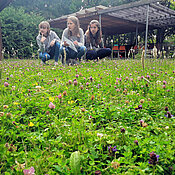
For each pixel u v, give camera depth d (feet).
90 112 8.90
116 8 40.06
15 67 21.80
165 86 11.92
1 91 10.93
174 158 5.48
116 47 56.39
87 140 6.40
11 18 50.62
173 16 50.42
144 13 47.16
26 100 9.55
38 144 6.56
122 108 9.18
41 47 25.67
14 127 7.13
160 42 63.31
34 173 4.67
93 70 19.48
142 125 7.49
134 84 13.55
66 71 18.28
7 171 5.01
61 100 9.47
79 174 4.93
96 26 26.73
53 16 86.53
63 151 5.84
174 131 6.91
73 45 23.59
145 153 5.77
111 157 5.87
